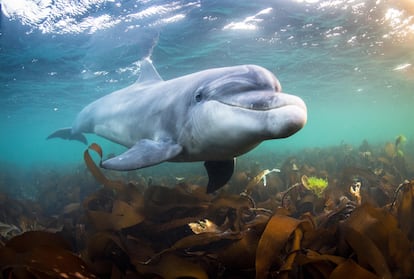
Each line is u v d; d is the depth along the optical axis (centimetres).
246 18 1314
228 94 348
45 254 210
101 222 347
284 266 226
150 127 542
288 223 238
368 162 1070
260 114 303
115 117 702
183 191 426
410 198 361
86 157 430
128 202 437
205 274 240
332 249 269
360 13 1299
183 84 493
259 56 1864
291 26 1422
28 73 1900
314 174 884
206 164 491
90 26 1259
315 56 1908
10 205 639
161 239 370
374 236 264
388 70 2369
